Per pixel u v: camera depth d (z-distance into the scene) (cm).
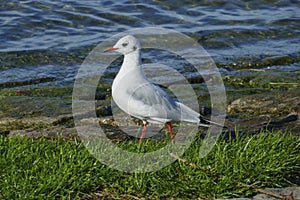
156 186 750
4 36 1688
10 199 707
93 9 1919
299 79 1343
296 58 1555
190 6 1992
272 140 847
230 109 1127
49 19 1817
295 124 1013
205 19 1884
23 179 739
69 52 1583
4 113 1096
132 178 760
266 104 1129
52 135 955
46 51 1583
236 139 869
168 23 1850
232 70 1457
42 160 793
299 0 2091
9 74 1427
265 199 723
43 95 1277
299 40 1716
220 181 751
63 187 734
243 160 791
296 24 1844
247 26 1820
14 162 782
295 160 803
